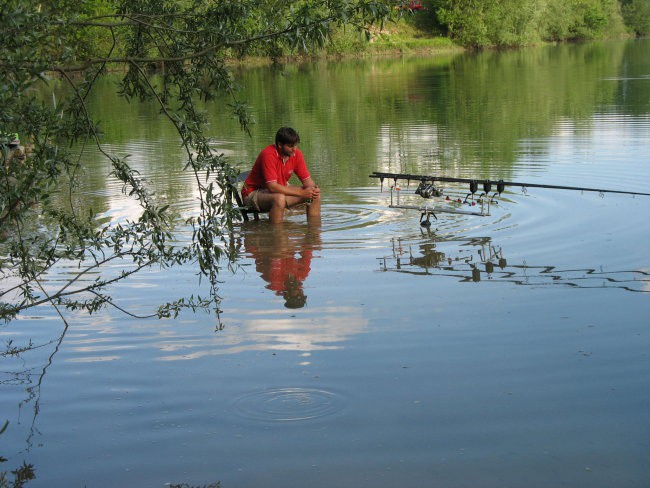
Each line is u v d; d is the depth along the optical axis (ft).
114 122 61.72
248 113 16.62
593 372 14.65
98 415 13.65
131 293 20.11
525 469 11.55
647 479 11.20
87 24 15.03
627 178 33.45
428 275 20.79
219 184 16.94
